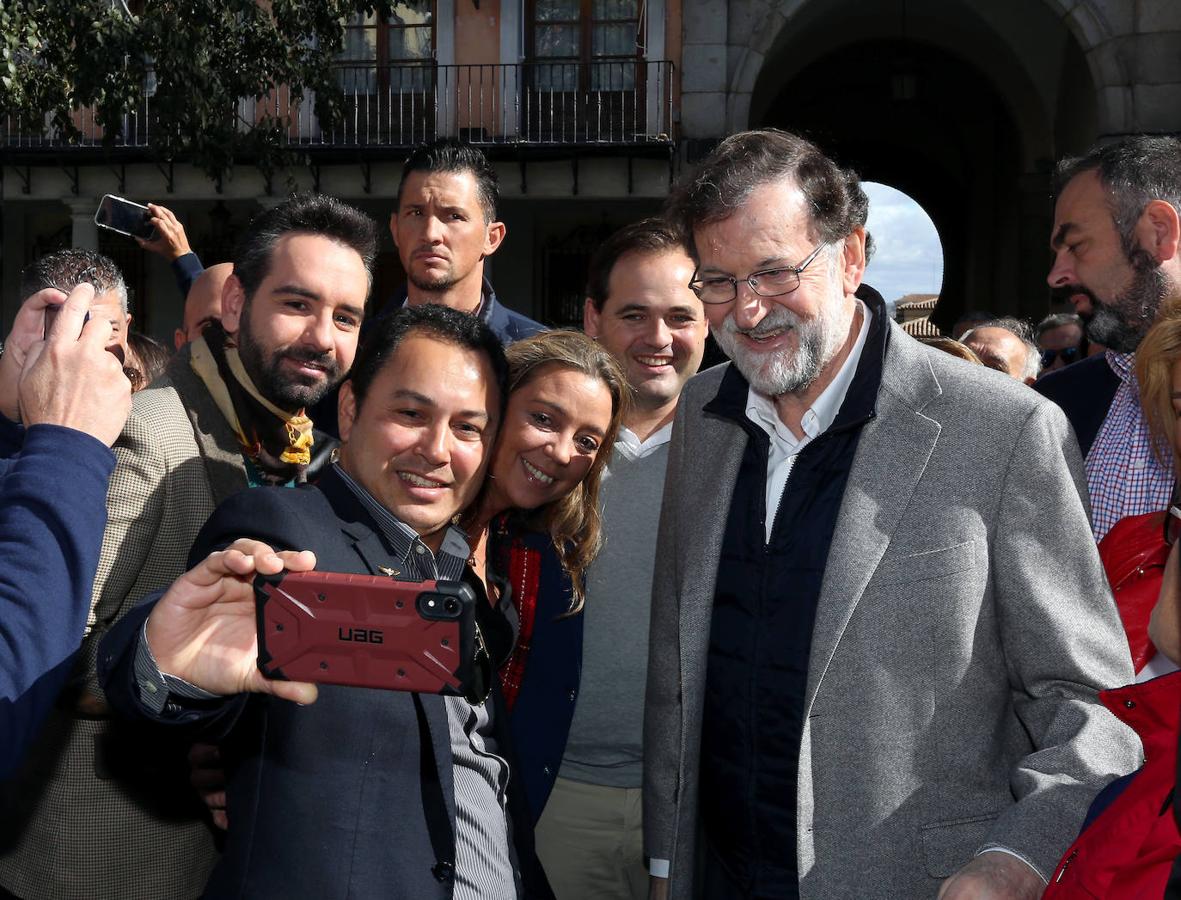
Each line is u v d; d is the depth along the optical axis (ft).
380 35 48.55
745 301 7.03
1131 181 8.68
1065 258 9.21
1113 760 6.29
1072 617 6.63
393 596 4.75
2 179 50.26
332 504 6.40
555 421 8.34
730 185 6.98
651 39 47.14
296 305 8.10
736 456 7.80
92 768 7.43
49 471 5.26
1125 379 9.10
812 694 6.84
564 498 8.82
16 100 26.89
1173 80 45.52
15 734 4.93
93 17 28.17
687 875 7.55
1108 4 45.83
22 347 7.14
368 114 48.75
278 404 8.28
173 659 5.12
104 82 28.37
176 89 30.25
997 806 6.82
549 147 45.85
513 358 8.45
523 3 47.96
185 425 7.84
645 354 10.02
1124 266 8.75
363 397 6.54
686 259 9.96
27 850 7.54
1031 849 5.91
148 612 5.42
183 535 7.58
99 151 47.60
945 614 6.74
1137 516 8.18
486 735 6.96
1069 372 9.79
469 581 7.51
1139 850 5.50
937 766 6.78
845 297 7.34
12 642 4.97
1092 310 9.02
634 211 54.03
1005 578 6.75
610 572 9.63
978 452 6.89
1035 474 6.79
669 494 8.50
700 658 7.56
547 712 8.73
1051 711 6.65
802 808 6.79
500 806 6.76
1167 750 5.58
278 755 5.75
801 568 7.22
